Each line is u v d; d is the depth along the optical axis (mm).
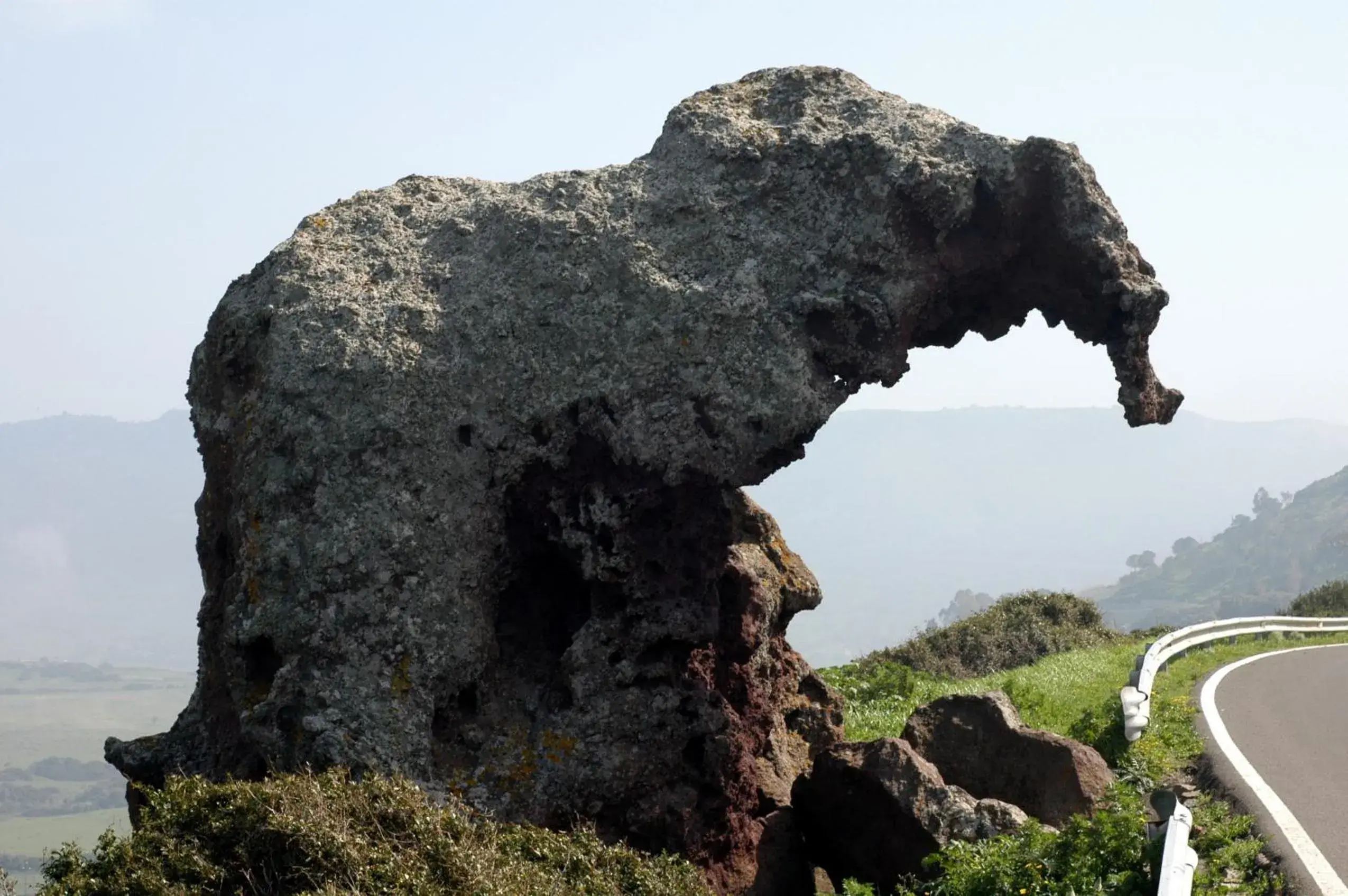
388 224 12734
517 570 11906
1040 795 12453
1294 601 44375
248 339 12094
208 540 12469
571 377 11719
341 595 10820
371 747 10438
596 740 11234
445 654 10977
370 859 8516
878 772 11805
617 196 12477
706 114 13156
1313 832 11078
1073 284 12859
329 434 11133
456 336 11766
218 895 8438
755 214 12461
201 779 9633
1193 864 8922
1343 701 18891
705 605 12055
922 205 12195
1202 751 14844
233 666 11109
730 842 12000
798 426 11758
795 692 14562
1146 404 12680
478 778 10977
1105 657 26141
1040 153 12398
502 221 12422
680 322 11719
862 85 13633
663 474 11609
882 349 12203
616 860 9883
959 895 9992
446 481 11336
